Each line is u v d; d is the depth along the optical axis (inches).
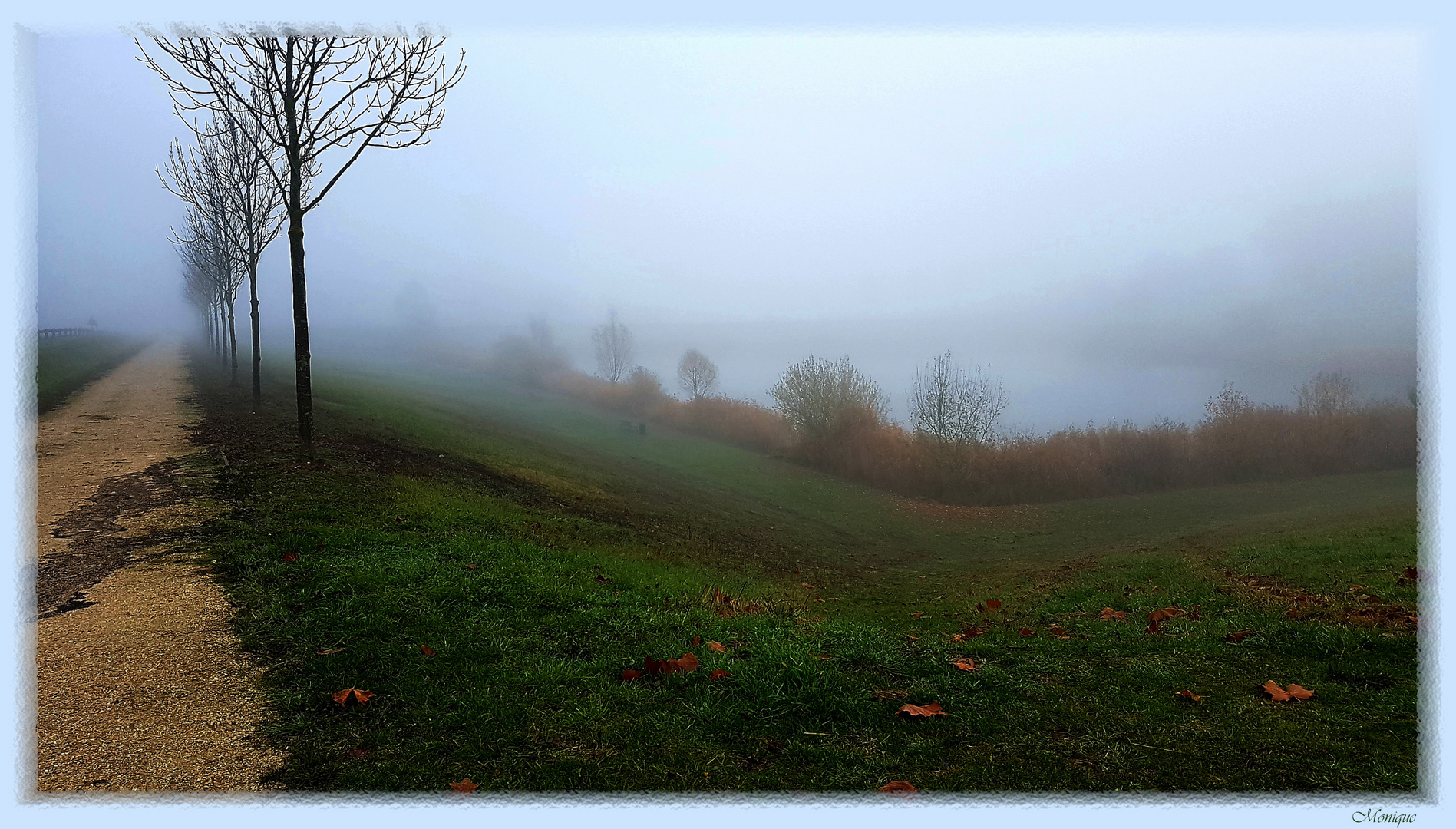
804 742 172.4
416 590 282.4
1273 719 181.6
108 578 305.0
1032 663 228.2
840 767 162.1
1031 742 173.0
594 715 182.2
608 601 292.0
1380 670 210.5
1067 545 948.0
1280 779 155.8
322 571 301.0
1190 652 237.1
